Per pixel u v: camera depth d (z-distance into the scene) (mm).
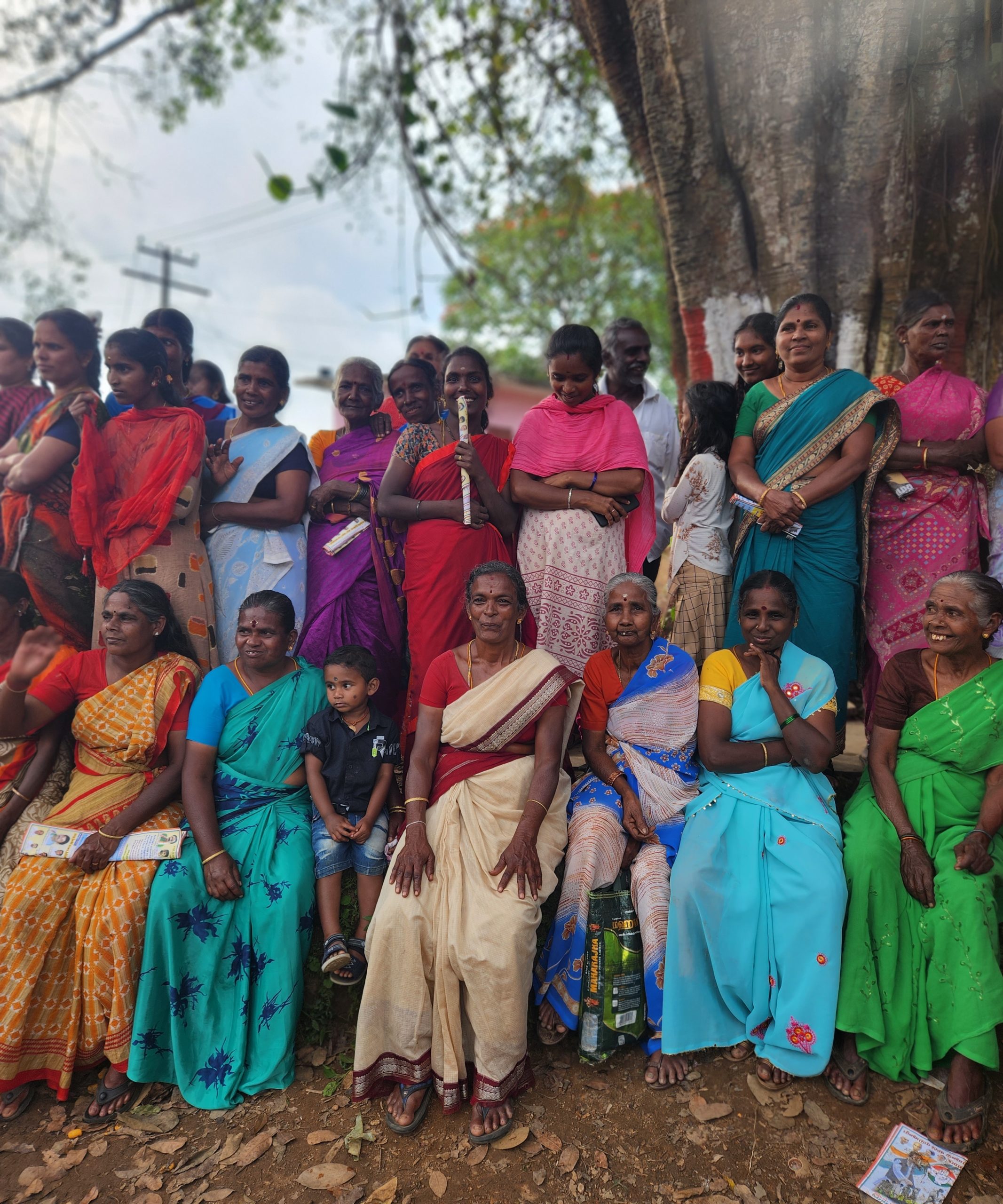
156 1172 2631
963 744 2957
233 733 3266
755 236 4973
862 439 3449
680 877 2951
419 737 3156
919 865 2865
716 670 3338
